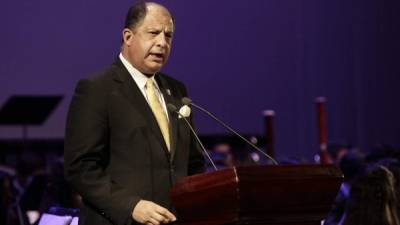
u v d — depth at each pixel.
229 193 7.72
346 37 31.05
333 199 8.23
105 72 9.44
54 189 15.45
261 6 30.36
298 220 8.18
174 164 9.28
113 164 9.12
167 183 9.13
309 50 30.81
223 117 29.98
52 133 28.88
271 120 21.09
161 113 9.44
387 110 31.14
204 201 7.93
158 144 9.20
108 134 9.20
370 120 31.11
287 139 30.62
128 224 8.65
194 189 7.96
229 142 29.84
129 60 9.54
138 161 9.07
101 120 9.11
